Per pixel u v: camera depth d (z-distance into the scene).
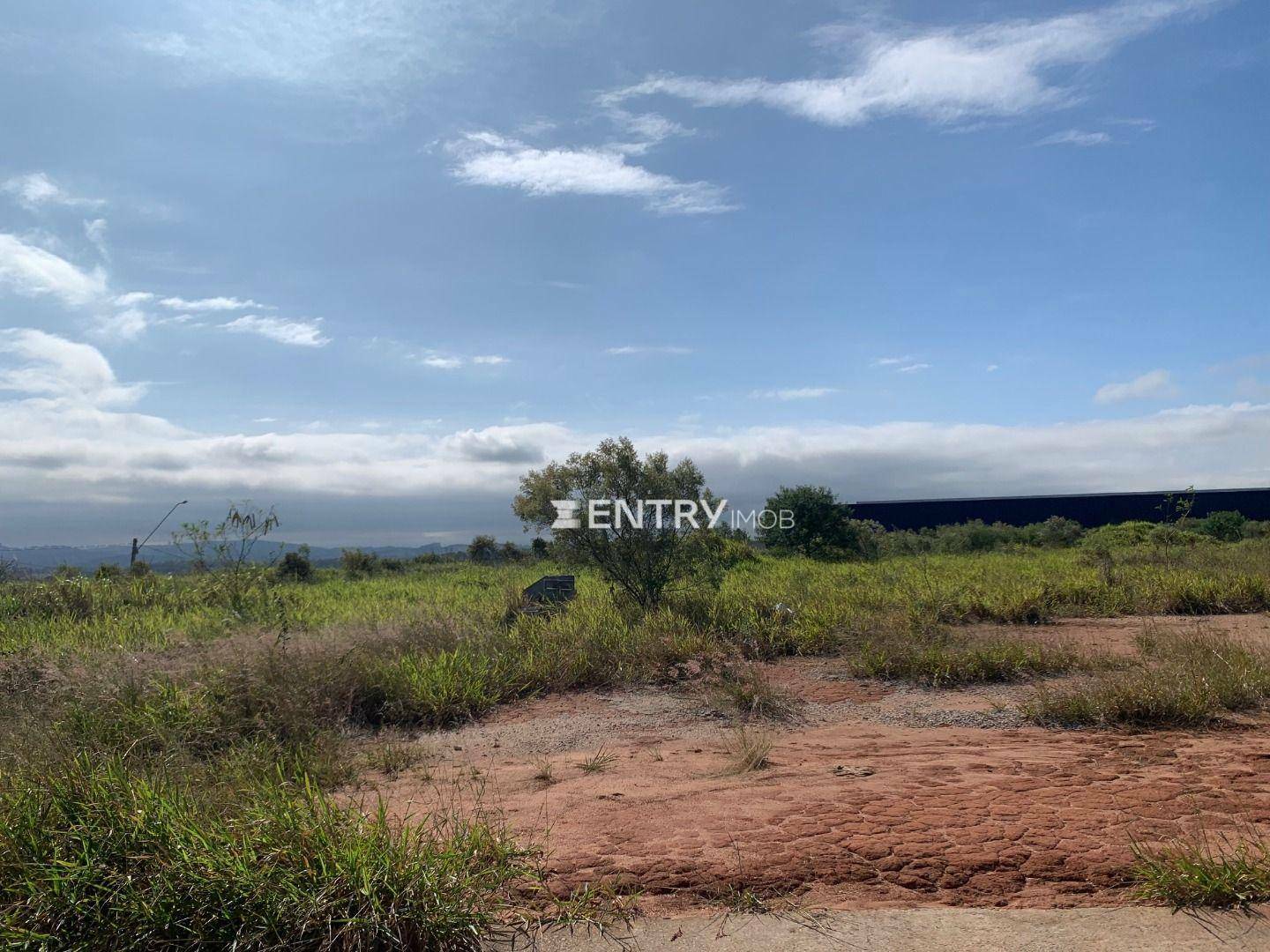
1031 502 45.12
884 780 4.74
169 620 10.97
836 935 2.97
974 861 3.48
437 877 3.10
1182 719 6.13
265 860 3.17
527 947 2.97
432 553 32.09
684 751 5.92
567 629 9.77
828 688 7.86
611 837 3.85
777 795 4.46
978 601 11.77
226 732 6.11
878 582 15.01
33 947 2.92
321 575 24.50
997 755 5.36
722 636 9.88
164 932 2.96
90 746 5.39
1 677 7.15
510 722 7.09
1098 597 12.70
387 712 7.08
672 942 2.97
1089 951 2.83
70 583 12.86
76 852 3.22
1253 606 12.20
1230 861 3.33
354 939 2.86
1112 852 3.55
